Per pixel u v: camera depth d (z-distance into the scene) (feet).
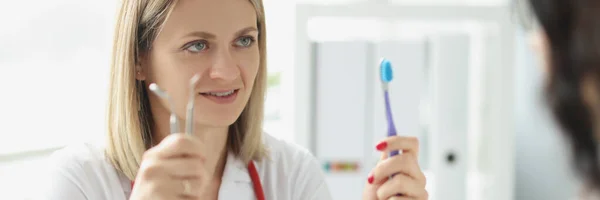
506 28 5.79
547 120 1.29
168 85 2.68
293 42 5.47
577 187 1.34
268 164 3.18
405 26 5.90
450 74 5.85
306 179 3.24
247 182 3.05
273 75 6.14
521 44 6.96
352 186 5.72
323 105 5.61
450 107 5.91
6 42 4.33
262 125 3.13
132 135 2.80
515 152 7.17
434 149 5.97
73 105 4.66
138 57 2.76
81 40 4.69
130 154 2.83
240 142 3.07
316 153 5.67
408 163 2.63
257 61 2.78
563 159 1.33
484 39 5.94
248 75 2.72
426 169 6.04
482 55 5.96
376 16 5.54
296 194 3.18
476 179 6.13
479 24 5.93
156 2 2.61
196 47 2.63
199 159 2.15
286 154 3.28
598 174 1.20
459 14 5.68
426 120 5.95
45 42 4.54
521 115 7.10
